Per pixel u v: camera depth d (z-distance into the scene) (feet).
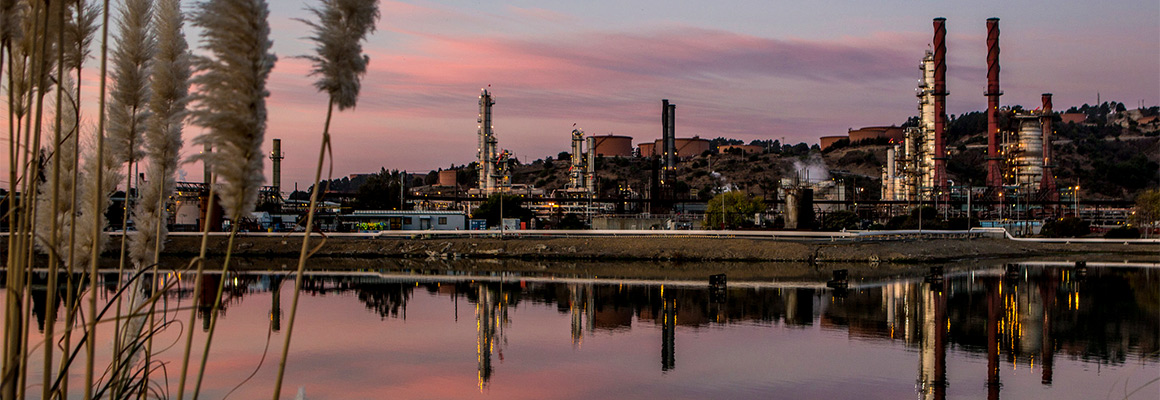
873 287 199.62
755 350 113.39
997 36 619.67
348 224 398.83
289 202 441.68
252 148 15.62
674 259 300.61
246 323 126.31
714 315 148.56
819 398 86.17
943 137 569.23
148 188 22.58
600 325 135.44
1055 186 634.84
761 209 486.38
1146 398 86.28
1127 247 361.71
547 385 90.94
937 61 572.51
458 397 84.94
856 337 124.67
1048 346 117.80
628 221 431.84
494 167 578.66
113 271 174.60
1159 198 424.05
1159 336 126.52
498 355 107.65
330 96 15.84
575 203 613.52
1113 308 158.71
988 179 619.26
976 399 86.48
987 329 132.87
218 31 15.14
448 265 273.54
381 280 211.82
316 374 93.45
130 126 22.03
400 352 108.17
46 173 21.85
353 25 15.98
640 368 100.63
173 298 147.74
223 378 88.48
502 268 261.03
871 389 90.38
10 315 18.76
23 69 19.07
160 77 21.79
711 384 92.43
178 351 101.71
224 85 15.31
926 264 288.51
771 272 247.70
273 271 233.55
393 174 646.33
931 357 108.99
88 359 19.99
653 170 579.07
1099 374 98.89
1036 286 201.98
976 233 387.14
